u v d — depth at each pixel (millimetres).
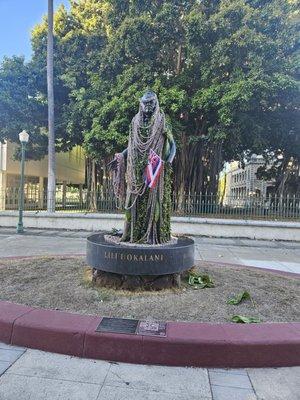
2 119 20531
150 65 17734
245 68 16906
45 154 23938
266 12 16406
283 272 7828
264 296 5570
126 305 4902
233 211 16344
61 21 22844
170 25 17312
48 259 7770
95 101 18094
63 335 3965
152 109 5887
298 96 16906
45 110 21656
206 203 16547
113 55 18078
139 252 5348
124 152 6359
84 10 22828
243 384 3496
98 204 17531
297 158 24469
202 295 5387
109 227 16109
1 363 3730
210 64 16859
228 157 26828
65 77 19969
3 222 16969
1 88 20359
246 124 17438
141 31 17234
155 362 3805
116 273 5477
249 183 38562
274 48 16125
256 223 15250
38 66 21141
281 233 15156
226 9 16094
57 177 33000
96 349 3881
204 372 3693
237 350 3822
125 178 6320
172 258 5465
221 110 15781
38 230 16203
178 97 16375
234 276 6734
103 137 17172
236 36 15820
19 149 22703
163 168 5957
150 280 5516
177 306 4914
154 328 4113
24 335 4109
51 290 5438
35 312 4500
